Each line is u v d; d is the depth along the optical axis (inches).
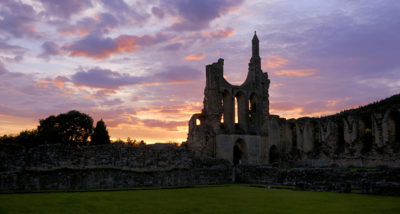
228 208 921.5
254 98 3469.5
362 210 887.7
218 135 3014.3
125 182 1791.3
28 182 1488.7
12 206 920.9
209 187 1743.4
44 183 1533.0
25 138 3240.7
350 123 2716.5
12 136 3282.5
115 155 1883.6
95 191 1454.2
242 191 1477.6
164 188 1658.5
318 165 2965.1
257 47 3558.1
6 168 1514.5
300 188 1547.7
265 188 1669.5
